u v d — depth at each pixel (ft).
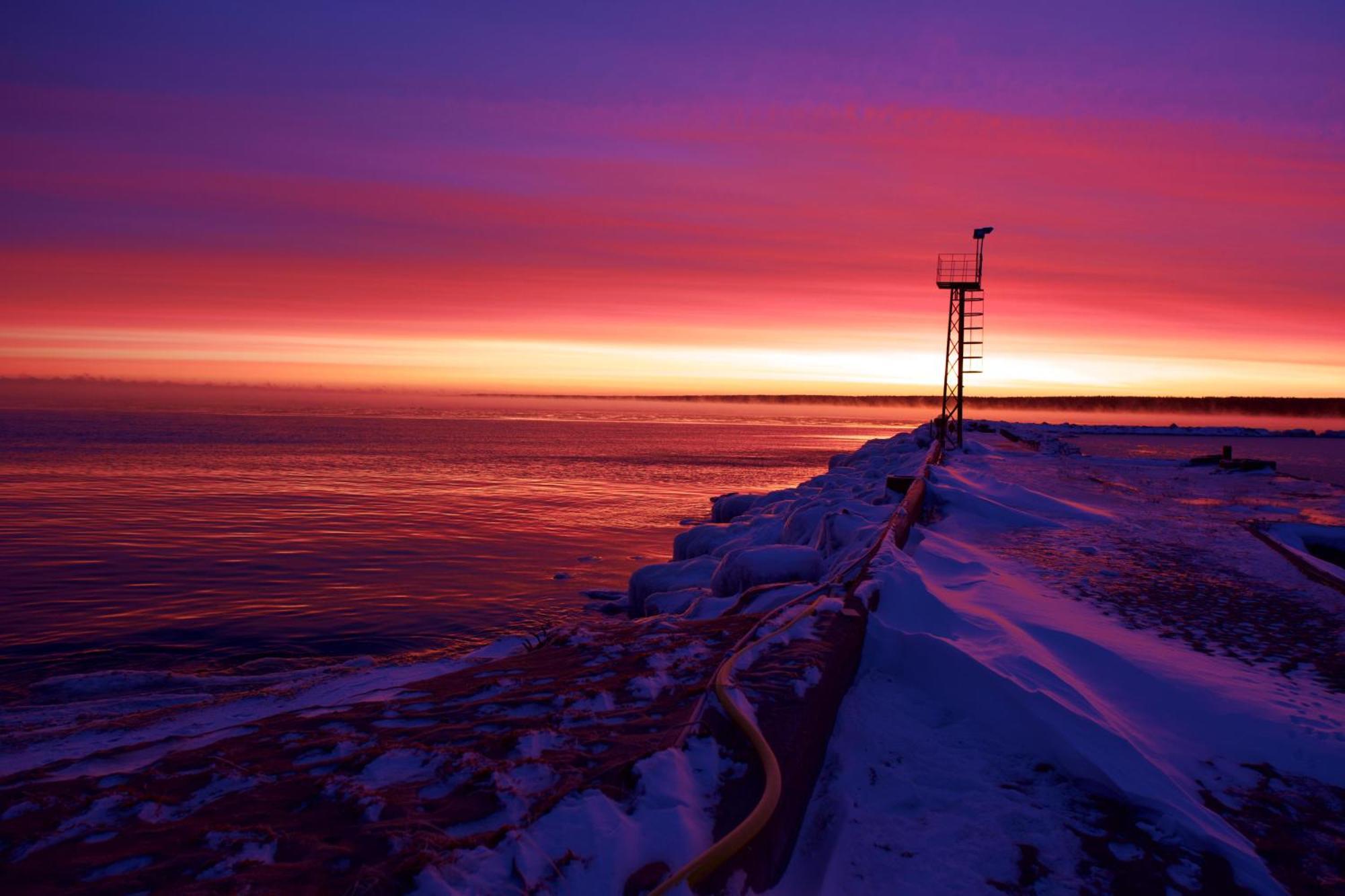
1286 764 12.19
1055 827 10.21
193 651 46.19
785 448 331.98
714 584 33.27
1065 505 43.42
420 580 67.31
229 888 7.31
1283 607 22.39
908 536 32.94
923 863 9.37
